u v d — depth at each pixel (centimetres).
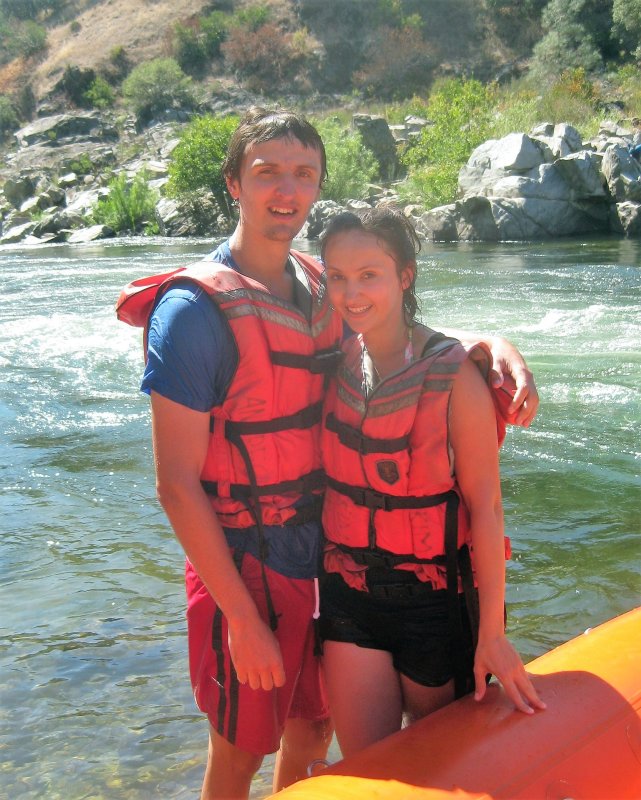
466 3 4369
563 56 3712
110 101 4419
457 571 241
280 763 280
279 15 4612
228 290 235
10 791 300
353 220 236
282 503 246
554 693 229
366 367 243
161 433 230
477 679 232
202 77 4434
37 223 2872
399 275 239
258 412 239
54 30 5153
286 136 242
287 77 4331
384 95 4112
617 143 2197
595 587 423
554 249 1805
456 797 195
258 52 4369
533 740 212
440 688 246
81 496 549
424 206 2338
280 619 248
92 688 356
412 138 2853
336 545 250
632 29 3688
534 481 556
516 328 987
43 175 3469
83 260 2000
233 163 249
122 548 477
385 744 218
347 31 4422
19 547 480
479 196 2073
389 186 2684
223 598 230
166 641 389
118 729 332
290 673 252
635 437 632
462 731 217
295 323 243
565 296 1185
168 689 356
